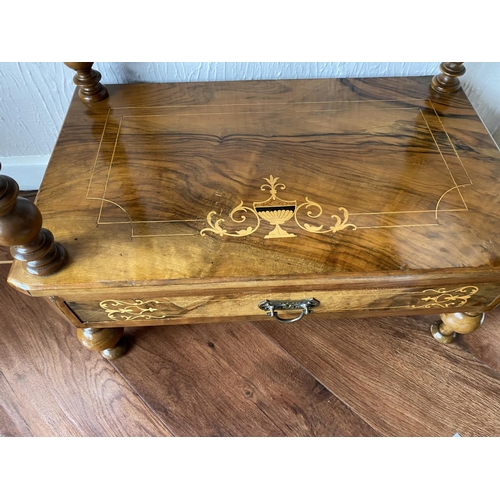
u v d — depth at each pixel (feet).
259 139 2.56
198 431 2.85
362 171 2.40
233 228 2.16
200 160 2.46
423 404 2.93
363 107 2.75
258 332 3.23
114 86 2.90
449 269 2.02
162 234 2.14
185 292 2.12
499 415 2.88
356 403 2.94
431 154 2.48
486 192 2.30
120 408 2.92
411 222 2.18
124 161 2.44
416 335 3.22
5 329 3.22
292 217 2.21
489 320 3.27
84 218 2.19
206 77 3.12
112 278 1.99
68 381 3.02
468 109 2.72
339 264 2.04
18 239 1.71
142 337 3.20
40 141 3.65
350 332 3.23
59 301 2.18
